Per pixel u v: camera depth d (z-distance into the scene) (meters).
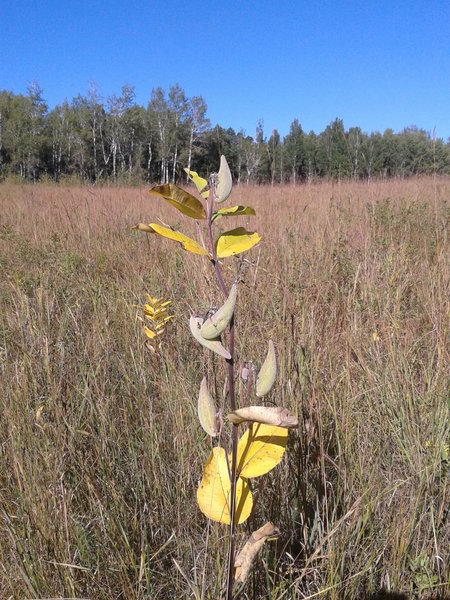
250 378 0.97
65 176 21.41
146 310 2.77
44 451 1.96
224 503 1.08
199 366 2.86
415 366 2.78
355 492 1.82
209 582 1.55
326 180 8.95
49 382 2.31
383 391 2.41
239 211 0.95
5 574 1.54
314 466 1.87
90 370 2.52
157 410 2.46
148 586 1.50
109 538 1.65
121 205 8.42
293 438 1.89
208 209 0.93
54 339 2.90
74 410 2.34
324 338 2.65
